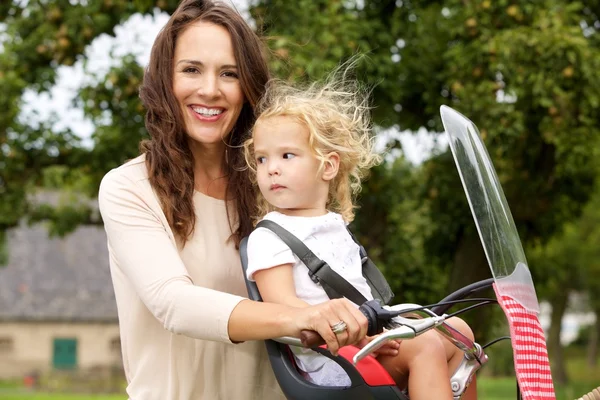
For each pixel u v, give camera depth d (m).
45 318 34.97
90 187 9.34
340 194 2.38
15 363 34.88
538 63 7.44
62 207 9.53
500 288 1.92
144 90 2.40
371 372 1.98
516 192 8.45
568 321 51.78
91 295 35.78
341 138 2.30
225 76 2.39
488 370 31.62
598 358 41.12
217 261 2.37
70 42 8.14
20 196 8.90
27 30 8.60
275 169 2.25
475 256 8.55
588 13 8.57
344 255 2.26
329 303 1.90
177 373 2.31
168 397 2.30
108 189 2.27
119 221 2.23
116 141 8.41
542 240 9.47
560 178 8.87
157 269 2.14
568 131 7.48
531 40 7.30
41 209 9.39
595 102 7.34
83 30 8.05
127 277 2.30
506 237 2.01
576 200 9.20
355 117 2.44
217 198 2.46
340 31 7.39
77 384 31.92
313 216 2.28
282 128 2.25
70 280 36.03
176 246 2.34
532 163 8.40
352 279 2.22
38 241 36.81
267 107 2.40
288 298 2.09
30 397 27.73
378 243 8.79
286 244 2.16
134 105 8.08
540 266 10.40
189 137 2.43
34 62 8.59
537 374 1.91
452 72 7.78
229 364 2.37
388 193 8.74
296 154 2.24
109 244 2.39
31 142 8.59
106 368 33.19
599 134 8.16
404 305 2.31
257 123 2.29
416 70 8.50
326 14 7.61
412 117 8.93
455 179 8.51
